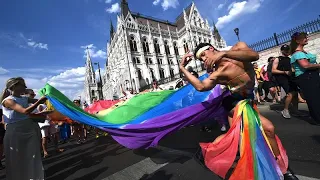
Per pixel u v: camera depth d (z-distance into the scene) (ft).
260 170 5.94
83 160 17.07
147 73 161.17
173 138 18.71
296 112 19.51
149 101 14.29
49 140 35.53
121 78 165.99
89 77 279.90
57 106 10.28
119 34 171.12
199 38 204.03
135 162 13.76
